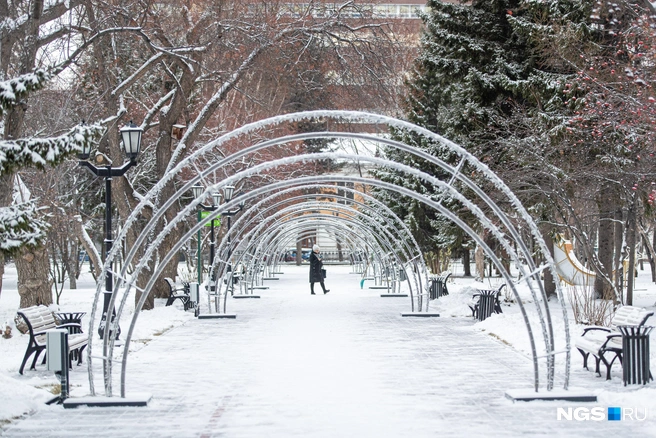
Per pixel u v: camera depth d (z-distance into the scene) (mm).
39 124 19125
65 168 22469
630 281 17281
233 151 27547
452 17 19891
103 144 20062
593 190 16125
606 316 15008
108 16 16672
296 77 23266
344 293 28062
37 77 7617
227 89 19641
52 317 11867
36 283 16141
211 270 19594
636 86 12641
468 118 19188
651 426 7285
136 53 23844
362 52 21625
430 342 13750
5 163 7340
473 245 32562
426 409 8148
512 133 17422
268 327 16625
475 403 8438
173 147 23125
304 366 11117
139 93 26562
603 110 13180
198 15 21672
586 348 10172
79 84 20406
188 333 15539
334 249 65312
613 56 14727
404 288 30531
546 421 7543
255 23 19734
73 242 31406
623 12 13984
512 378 9969
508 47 19469
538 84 17469
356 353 12406
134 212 9023
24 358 10492
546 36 16266
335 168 46375
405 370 10680
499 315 16500
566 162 16266
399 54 22547
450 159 20453
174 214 21047
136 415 7969
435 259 36188
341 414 7949
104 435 7117
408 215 34844
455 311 19594
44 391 8703
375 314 19547
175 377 10242
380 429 7273
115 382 9875
